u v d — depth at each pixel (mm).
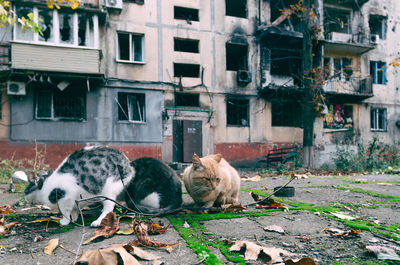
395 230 2217
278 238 2033
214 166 2998
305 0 12094
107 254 1561
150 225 2172
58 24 9906
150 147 11648
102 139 10883
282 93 13484
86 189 2443
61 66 9742
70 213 2500
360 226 2295
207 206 3086
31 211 3096
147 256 1639
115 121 11141
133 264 1499
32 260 1668
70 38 10453
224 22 13172
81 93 10812
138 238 1865
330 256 1694
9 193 4590
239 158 12953
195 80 12539
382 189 4633
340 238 2037
